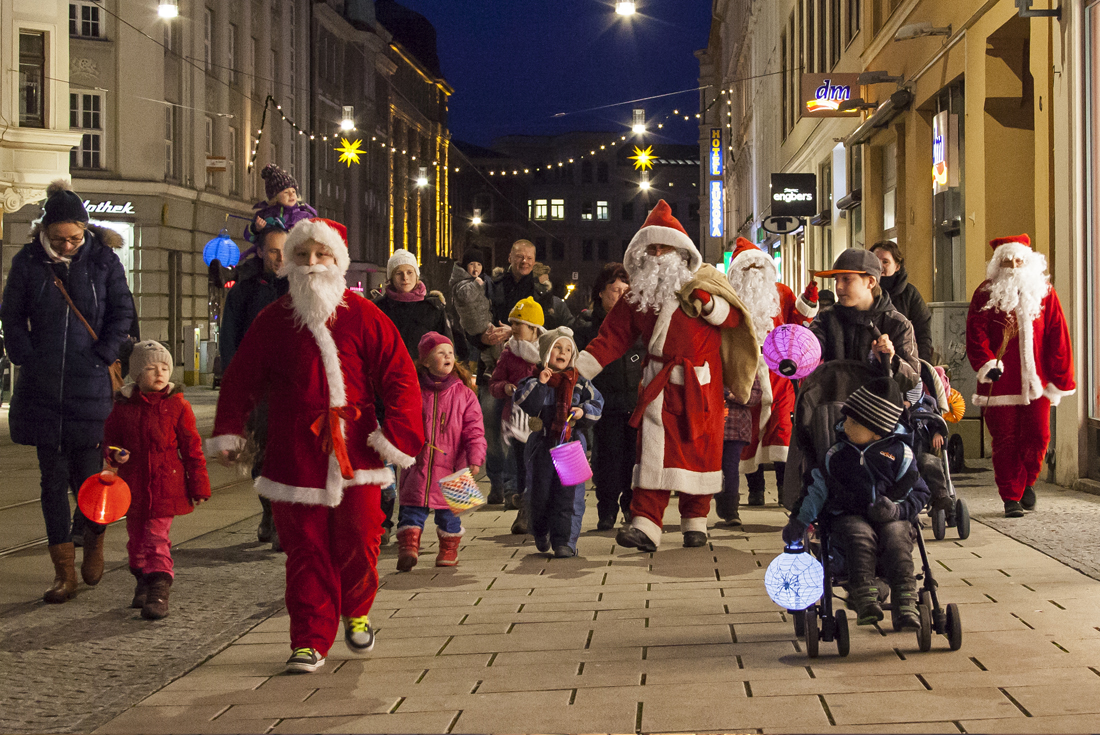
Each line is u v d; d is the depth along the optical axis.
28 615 5.97
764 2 36.03
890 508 4.58
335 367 4.77
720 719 3.88
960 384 11.73
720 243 55.88
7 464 13.62
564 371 7.23
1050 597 5.41
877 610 4.45
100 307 6.57
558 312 9.95
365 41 56.00
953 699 3.96
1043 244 10.40
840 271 6.67
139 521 5.99
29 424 6.33
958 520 7.08
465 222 88.38
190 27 35.75
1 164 24.72
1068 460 9.55
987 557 6.46
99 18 33.16
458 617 5.66
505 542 7.93
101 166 33.25
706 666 4.57
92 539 6.64
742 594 5.91
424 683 4.51
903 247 17.16
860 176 20.83
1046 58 10.22
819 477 4.71
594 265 108.06
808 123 26.20
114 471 5.89
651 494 7.20
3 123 24.39
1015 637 4.75
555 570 6.79
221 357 7.57
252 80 41.19
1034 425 7.91
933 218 15.78
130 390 6.05
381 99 60.53
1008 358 7.96
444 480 6.65
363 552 4.87
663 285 7.21
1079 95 9.45
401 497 6.96
